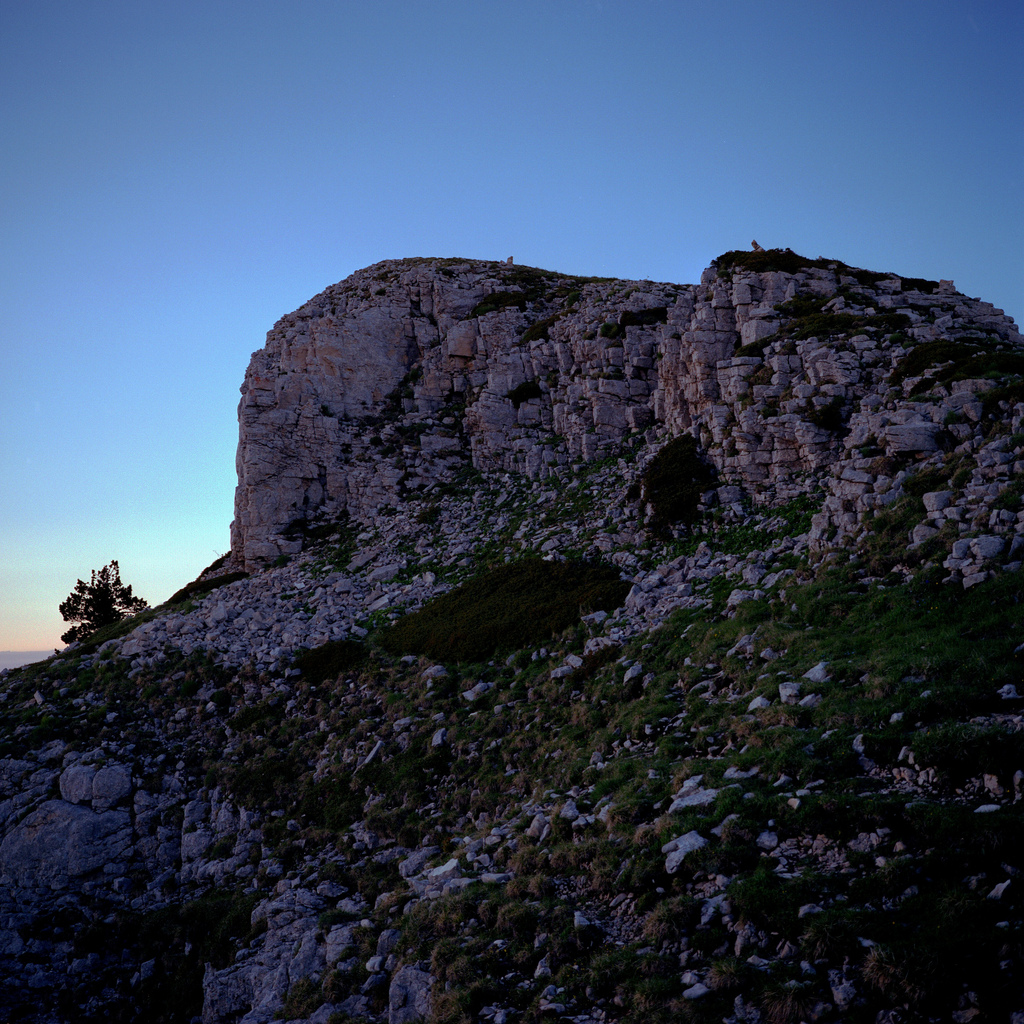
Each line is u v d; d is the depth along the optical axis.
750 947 12.83
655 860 15.77
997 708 16.00
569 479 49.31
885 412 31.48
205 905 27.05
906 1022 10.58
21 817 31.80
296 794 30.41
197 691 37.91
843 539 26.97
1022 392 27.02
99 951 27.23
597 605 33.16
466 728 29.03
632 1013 12.62
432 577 44.22
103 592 68.44
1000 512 22.14
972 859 12.50
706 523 35.97
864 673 19.25
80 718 36.69
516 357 59.88
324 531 56.50
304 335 65.44
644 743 22.34
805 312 43.19
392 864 24.11
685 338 45.44
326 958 20.02
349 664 37.16
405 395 64.25
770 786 16.47
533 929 16.02
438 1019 14.73
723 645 24.95
